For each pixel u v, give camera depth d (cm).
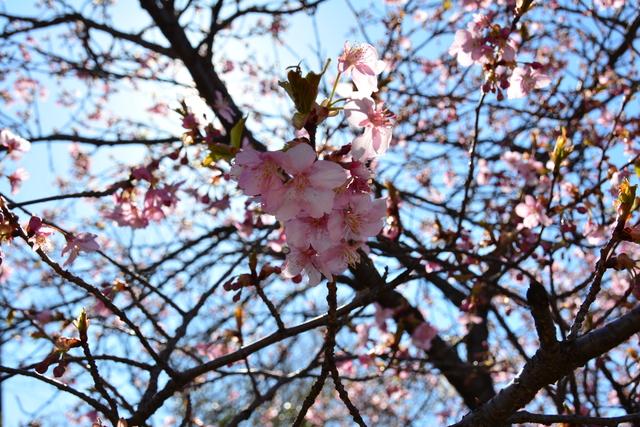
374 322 446
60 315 312
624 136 384
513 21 296
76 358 247
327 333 200
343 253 191
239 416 331
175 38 541
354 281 539
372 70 200
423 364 480
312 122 179
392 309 446
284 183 174
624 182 187
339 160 188
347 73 198
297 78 175
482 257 301
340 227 178
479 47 299
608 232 344
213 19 552
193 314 330
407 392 631
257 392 343
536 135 410
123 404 284
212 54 567
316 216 171
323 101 185
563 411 287
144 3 528
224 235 548
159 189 346
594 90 449
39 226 228
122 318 229
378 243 346
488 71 296
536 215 343
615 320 187
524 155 423
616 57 517
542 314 181
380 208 181
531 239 361
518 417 203
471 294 369
